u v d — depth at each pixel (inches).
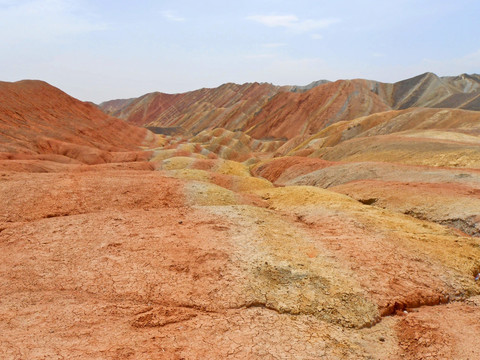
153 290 420.8
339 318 389.4
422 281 481.4
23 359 278.2
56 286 427.5
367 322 389.1
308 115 7066.9
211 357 305.4
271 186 1413.6
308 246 565.3
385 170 1494.8
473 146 1750.7
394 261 524.4
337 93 7214.6
